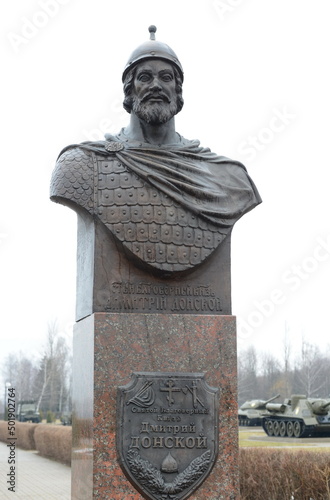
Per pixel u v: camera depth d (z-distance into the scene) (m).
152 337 3.49
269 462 7.61
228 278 3.75
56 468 13.41
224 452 3.45
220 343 3.58
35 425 18.72
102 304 3.54
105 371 3.39
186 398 3.43
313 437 18.48
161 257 3.57
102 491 3.27
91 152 3.73
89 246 3.69
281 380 40.94
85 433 3.46
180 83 3.93
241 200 3.83
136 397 3.37
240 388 39.81
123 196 3.61
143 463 3.31
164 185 3.65
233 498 3.41
